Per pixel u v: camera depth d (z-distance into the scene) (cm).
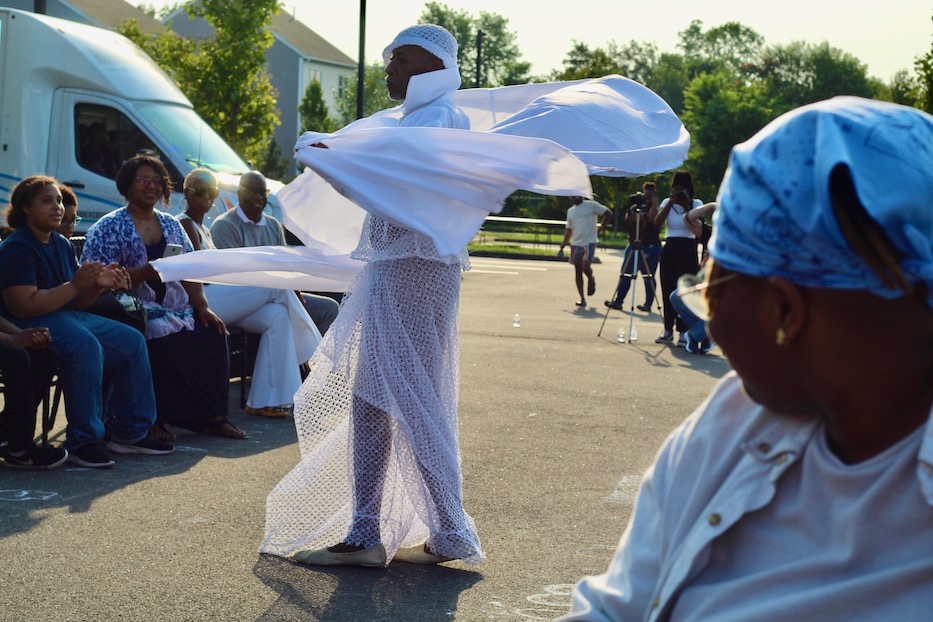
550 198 4409
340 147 404
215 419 716
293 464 642
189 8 2944
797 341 115
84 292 643
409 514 455
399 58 437
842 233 108
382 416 444
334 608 407
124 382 652
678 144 455
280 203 510
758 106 6209
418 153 397
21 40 1352
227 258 501
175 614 397
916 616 111
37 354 615
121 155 1370
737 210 115
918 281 110
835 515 117
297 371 794
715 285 121
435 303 435
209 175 812
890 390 114
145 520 515
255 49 2906
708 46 11506
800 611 116
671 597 128
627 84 483
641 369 1077
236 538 489
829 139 109
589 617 142
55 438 695
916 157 109
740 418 131
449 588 431
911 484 112
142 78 1411
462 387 927
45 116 1350
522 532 511
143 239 702
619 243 4053
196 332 711
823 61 8938
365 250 440
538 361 1106
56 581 429
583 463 657
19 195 629
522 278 2377
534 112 443
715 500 126
